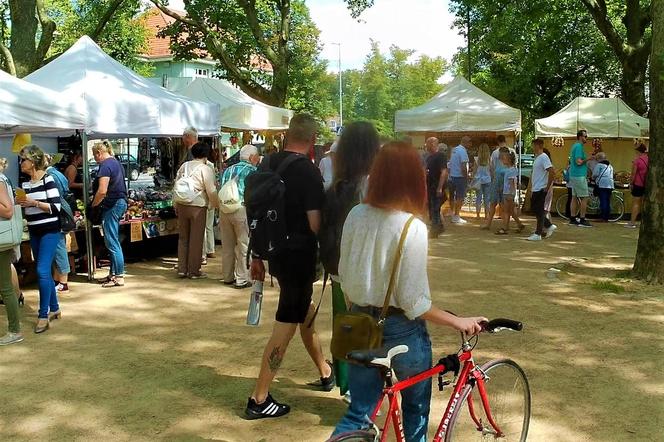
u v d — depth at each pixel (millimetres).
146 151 13320
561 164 18281
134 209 9281
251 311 4258
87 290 7699
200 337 5828
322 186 3889
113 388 4645
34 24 15797
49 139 10227
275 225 3871
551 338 5656
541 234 11648
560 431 3889
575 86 30469
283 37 20312
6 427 4023
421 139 18750
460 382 2896
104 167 7715
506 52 30578
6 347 5555
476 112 14953
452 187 13961
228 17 20172
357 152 3662
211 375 4887
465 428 2965
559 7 21141
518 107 31016
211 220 9773
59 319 6422
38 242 6055
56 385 4703
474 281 8016
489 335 5742
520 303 6887
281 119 14680
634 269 8016
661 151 7551
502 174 12711
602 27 18547
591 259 9625
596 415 4113
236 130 14703
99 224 8188
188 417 4152
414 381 2686
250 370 4992
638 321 6176
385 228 2596
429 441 3773
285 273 3938
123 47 33625
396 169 2605
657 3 7387
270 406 4129
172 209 9891
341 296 3926
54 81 8266
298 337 5742
